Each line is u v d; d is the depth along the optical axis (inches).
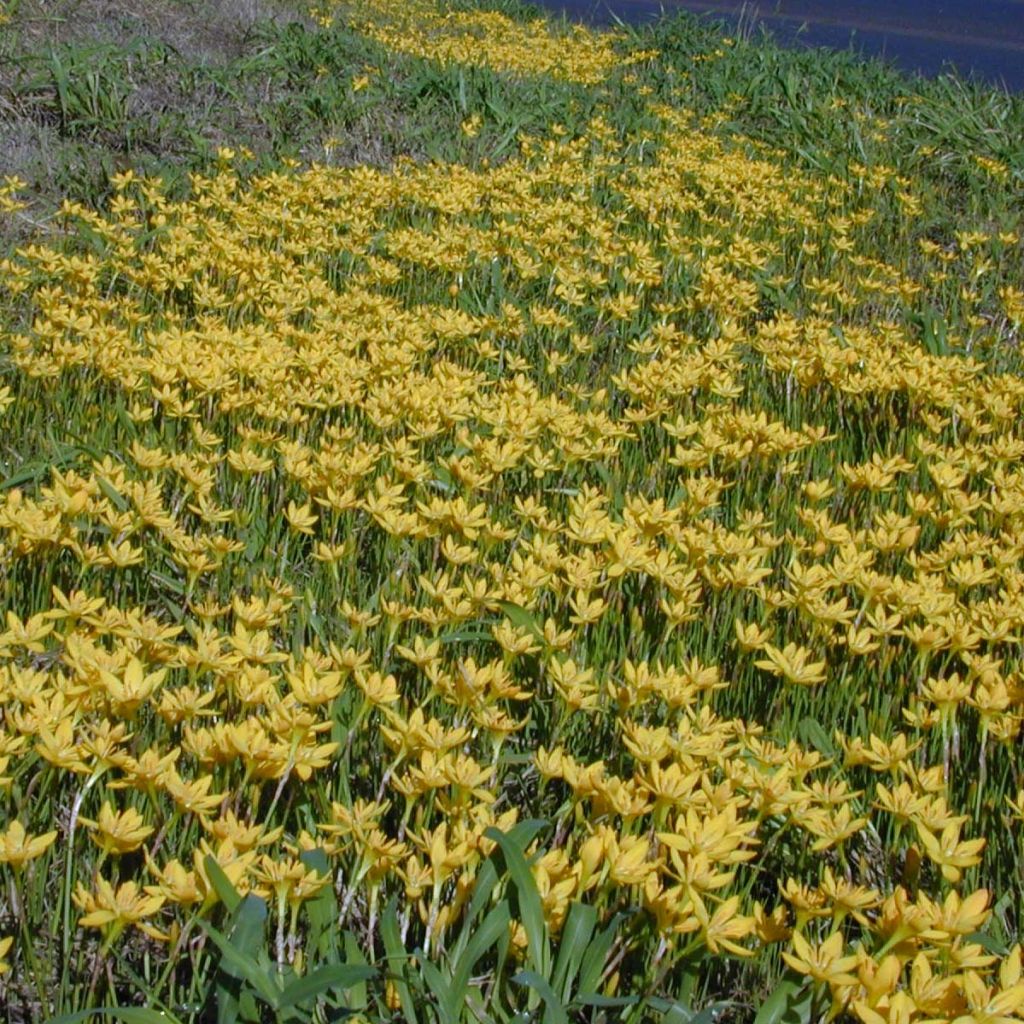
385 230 297.3
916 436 195.8
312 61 424.5
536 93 451.5
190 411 186.7
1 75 351.9
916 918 79.5
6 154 311.7
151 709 112.1
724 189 355.9
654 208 334.3
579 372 242.8
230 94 385.1
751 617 150.1
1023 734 124.3
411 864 85.0
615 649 139.7
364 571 159.2
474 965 87.7
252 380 199.6
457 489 164.4
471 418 195.5
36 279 239.3
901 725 131.3
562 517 176.7
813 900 85.1
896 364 229.8
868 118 463.5
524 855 84.7
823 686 133.8
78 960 87.4
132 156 321.7
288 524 167.0
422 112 411.8
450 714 117.6
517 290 281.4
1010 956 76.4
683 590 129.1
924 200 391.5
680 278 293.7
